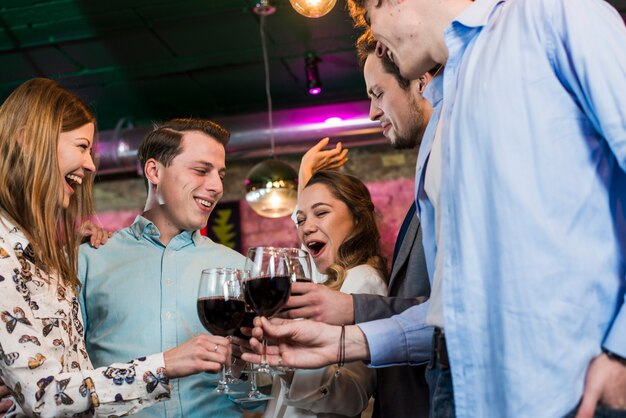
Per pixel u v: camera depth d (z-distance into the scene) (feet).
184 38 19.04
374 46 7.57
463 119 4.60
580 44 4.31
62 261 6.38
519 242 4.25
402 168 23.81
